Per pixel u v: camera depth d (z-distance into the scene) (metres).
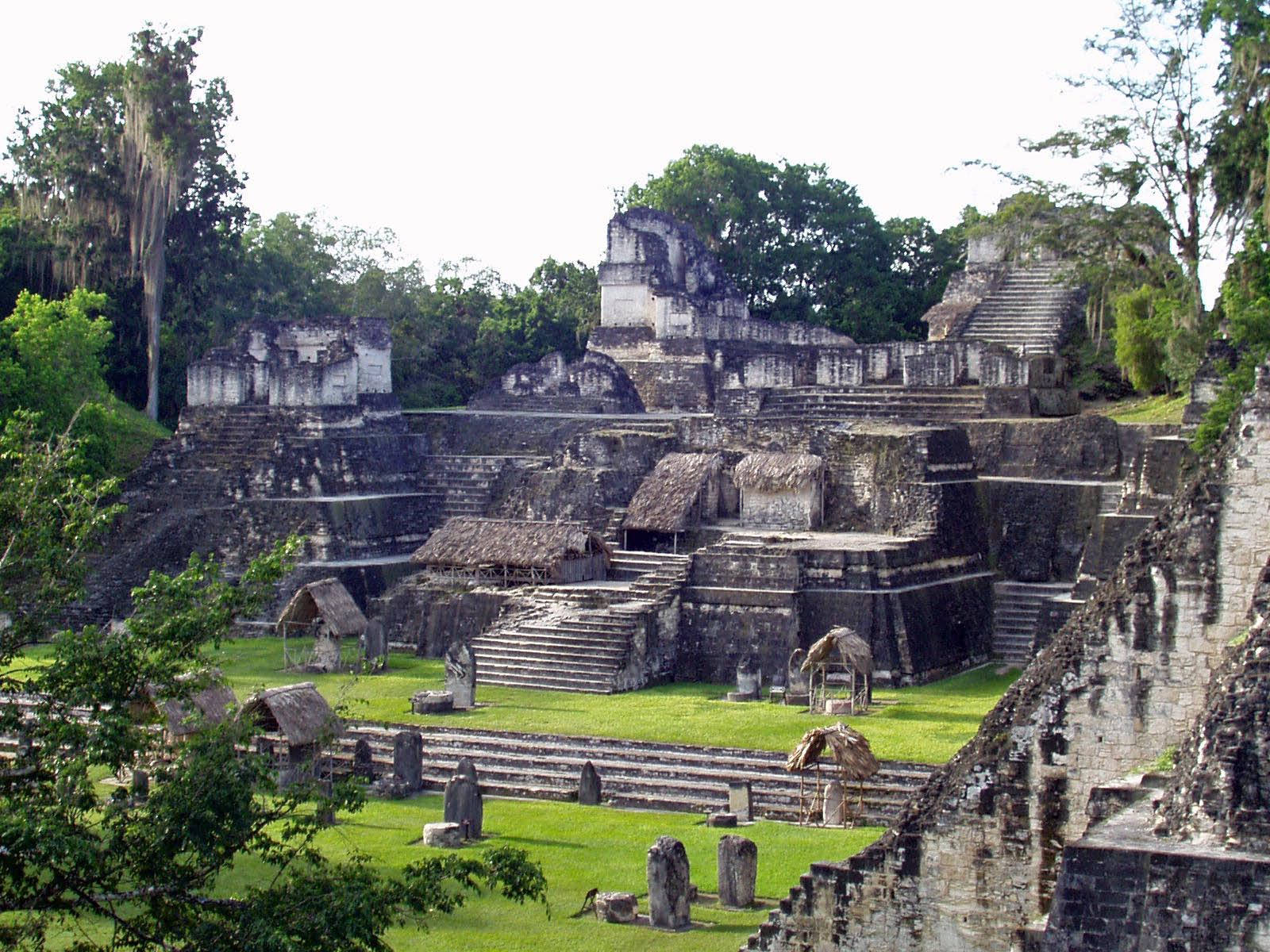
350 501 52.25
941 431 48.19
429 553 47.94
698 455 50.94
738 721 36.34
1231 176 47.62
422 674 43.66
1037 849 18.89
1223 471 18.61
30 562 20.86
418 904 18.64
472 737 35.44
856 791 29.86
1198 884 14.87
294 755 31.25
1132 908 15.09
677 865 23.47
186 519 53.03
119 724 19.08
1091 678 18.92
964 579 45.91
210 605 20.72
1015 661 45.72
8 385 53.00
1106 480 48.34
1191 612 18.55
